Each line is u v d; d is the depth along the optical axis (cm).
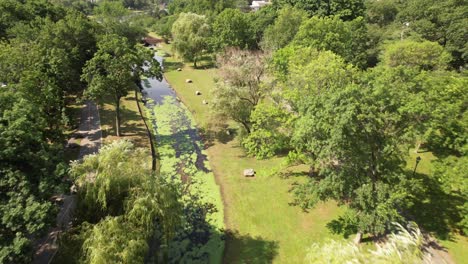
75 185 2486
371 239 2755
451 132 2852
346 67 3944
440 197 3225
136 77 4669
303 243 2888
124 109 5656
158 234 2683
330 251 2502
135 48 5441
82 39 5488
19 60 3800
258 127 3841
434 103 2692
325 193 2630
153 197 2416
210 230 3158
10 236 1947
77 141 4384
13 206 1980
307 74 3484
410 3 7712
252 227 3147
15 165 2158
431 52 4888
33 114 2562
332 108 2292
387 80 2636
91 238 2058
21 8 6431
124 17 10706
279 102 3884
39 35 5009
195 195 3681
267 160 4275
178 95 6731
